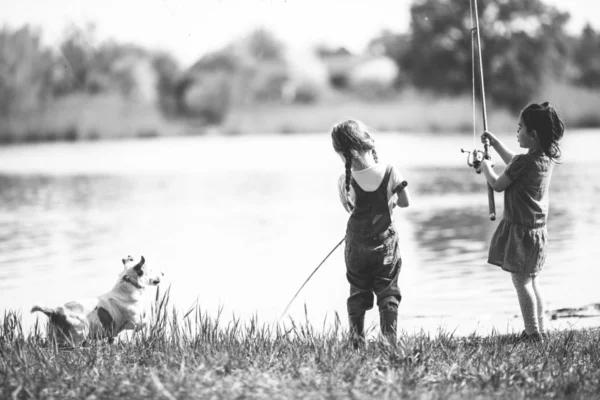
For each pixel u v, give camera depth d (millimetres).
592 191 23594
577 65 79750
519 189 7793
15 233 18219
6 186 30344
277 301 11078
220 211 21719
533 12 78938
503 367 6570
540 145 7773
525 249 7785
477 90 79312
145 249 15680
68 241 16844
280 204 22922
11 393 6188
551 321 9102
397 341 7023
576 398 5852
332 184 28188
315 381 6129
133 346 7754
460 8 81438
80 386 6246
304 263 13922
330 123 77688
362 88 83188
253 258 14508
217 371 6539
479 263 13109
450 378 6340
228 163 39531
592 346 7375
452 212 20141
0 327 8375
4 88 74938
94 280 12781
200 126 79000
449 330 8906
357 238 7465
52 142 71000
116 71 79688
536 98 77875
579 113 71875
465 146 46219
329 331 7676
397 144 49250
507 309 9953
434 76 81812
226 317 10117
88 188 28984
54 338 7727
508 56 78062
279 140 60969
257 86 82125
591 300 10141
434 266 12938
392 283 7516
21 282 12680
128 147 57094
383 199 7398
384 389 5945
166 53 81688
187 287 12031
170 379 6176
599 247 14062
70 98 77938
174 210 22156
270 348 7332
